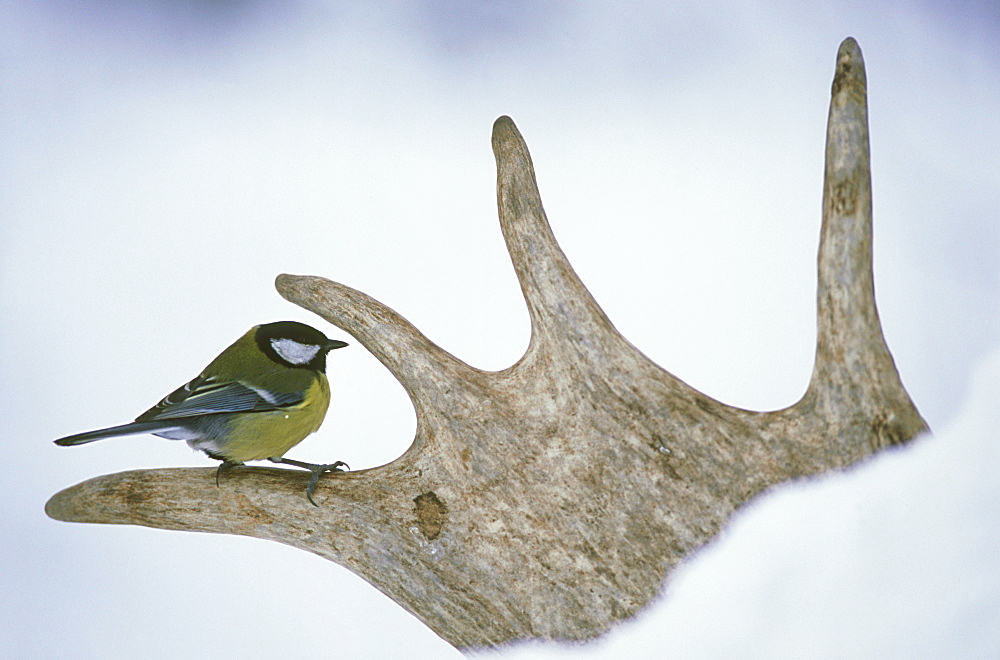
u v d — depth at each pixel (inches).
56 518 171.9
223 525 171.8
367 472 171.9
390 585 171.5
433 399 171.5
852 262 169.9
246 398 173.6
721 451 170.7
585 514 171.0
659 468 170.9
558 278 171.3
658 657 170.4
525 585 171.0
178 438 173.5
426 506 171.5
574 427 171.2
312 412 174.1
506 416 171.3
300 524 171.6
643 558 170.7
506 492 171.3
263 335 174.4
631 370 171.2
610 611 170.7
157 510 171.8
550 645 170.9
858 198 169.9
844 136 170.1
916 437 170.1
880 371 170.1
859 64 170.2
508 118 172.1
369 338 171.8
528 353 171.8
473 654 171.2
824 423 170.4
